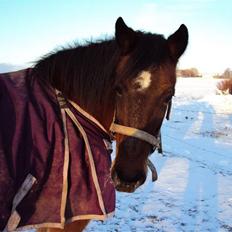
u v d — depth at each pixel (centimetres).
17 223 206
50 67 237
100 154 230
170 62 206
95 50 236
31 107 217
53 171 215
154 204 503
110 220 443
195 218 467
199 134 1118
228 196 549
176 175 638
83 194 223
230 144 1000
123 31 207
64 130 221
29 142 211
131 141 200
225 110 1599
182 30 208
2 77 227
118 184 203
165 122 1295
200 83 3117
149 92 196
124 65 205
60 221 216
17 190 206
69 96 236
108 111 231
